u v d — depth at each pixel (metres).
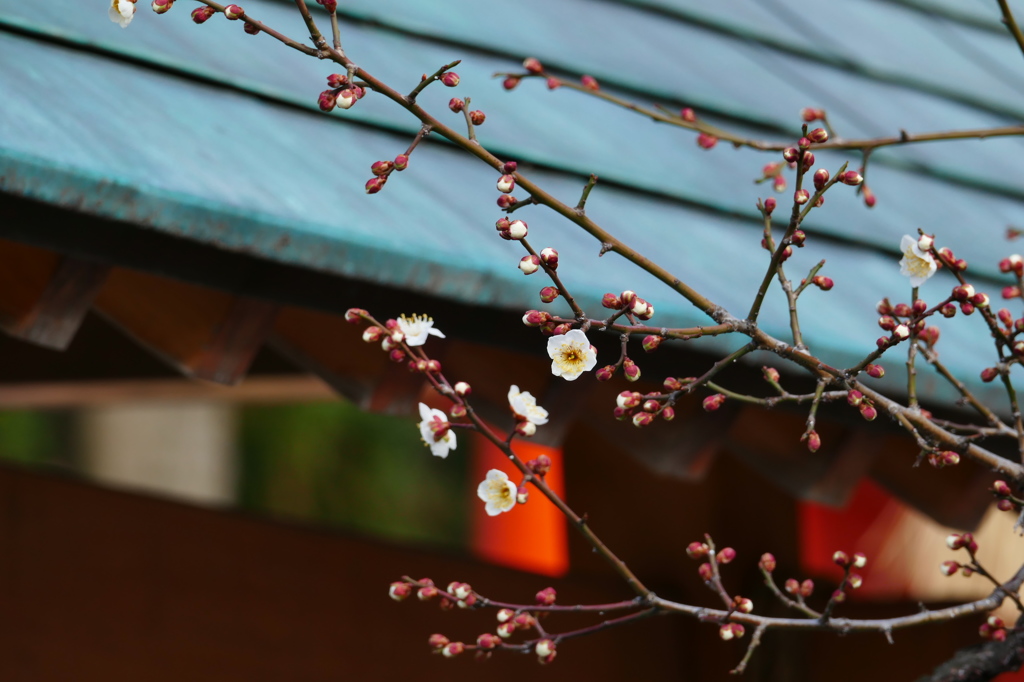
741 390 2.00
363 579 2.46
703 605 2.66
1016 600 1.71
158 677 2.22
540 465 1.64
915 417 1.69
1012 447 2.12
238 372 1.90
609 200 2.19
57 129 1.78
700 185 2.37
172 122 1.90
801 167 1.63
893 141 1.96
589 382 2.01
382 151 2.05
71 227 1.74
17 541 2.18
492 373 2.02
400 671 2.46
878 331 2.10
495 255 1.89
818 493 2.17
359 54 2.26
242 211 1.77
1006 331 1.75
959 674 1.80
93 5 2.04
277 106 2.04
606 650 2.63
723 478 2.67
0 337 2.38
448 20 2.59
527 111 2.37
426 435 1.62
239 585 2.34
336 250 1.80
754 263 2.18
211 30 2.12
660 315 1.92
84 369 2.44
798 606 1.69
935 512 2.28
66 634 2.19
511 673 2.56
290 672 2.35
